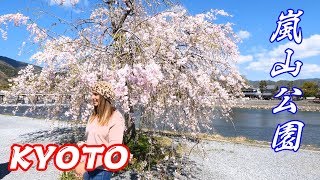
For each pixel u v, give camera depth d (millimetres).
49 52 8430
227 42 9586
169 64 8227
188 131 9195
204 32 9312
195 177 10125
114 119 4145
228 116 10273
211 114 9719
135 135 10508
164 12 9406
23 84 10359
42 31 9539
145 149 10625
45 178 8789
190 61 9008
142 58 7738
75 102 8891
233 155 14609
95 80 7738
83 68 8203
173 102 8586
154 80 7207
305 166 13352
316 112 71250
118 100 7578
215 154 14422
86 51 8562
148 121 8438
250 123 39750
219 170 11555
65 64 8484
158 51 8125
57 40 8859
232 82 9406
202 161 12352
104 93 4133
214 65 9281
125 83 7488
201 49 9141
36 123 22562
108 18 10812
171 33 8531
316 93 118938
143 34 8500
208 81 8555
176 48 8906
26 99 10727
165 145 11367
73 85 8859
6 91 10883
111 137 4098
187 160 11195
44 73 9203
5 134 17078
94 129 4152
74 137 12766
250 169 12266
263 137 26250
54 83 9547
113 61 7977
